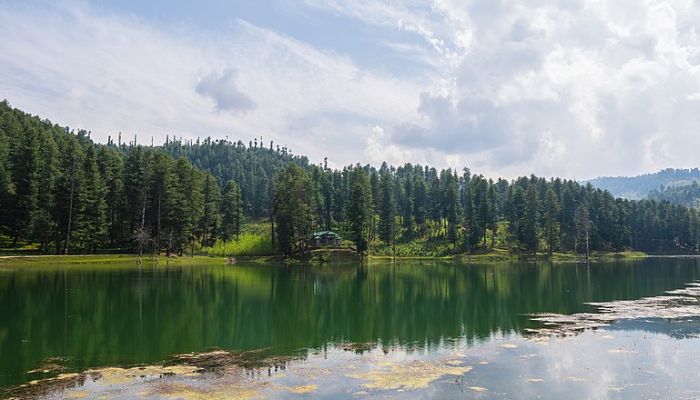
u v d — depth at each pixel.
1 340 29.92
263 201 182.88
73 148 91.94
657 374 22.27
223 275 72.62
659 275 77.69
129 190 97.06
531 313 40.09
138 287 54.66
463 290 57.50
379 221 144.75
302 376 22.34
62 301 43.97
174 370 23.45
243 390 20.31
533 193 132.75
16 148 88.81
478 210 144.38
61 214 87.56
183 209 98.00
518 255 132.50
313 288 58.84
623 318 36.66
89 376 22.47
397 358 25.59
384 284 64.44
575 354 25.95
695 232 170.75
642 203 189.25
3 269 68.25
